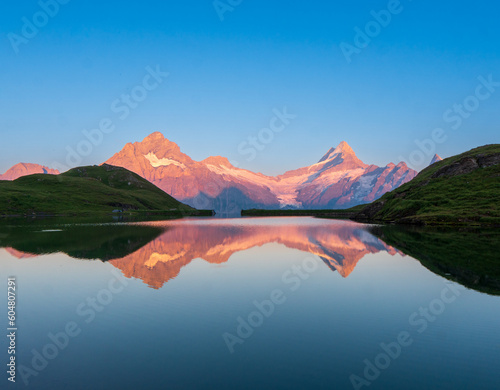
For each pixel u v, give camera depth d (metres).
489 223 95.38
